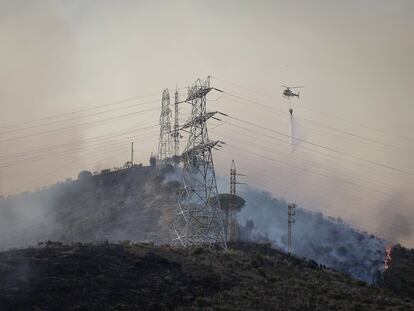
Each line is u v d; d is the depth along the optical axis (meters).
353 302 131.38
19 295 109.50
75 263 128.38
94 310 107.81
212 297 121.81
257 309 117.94
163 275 130.00
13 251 135.88
